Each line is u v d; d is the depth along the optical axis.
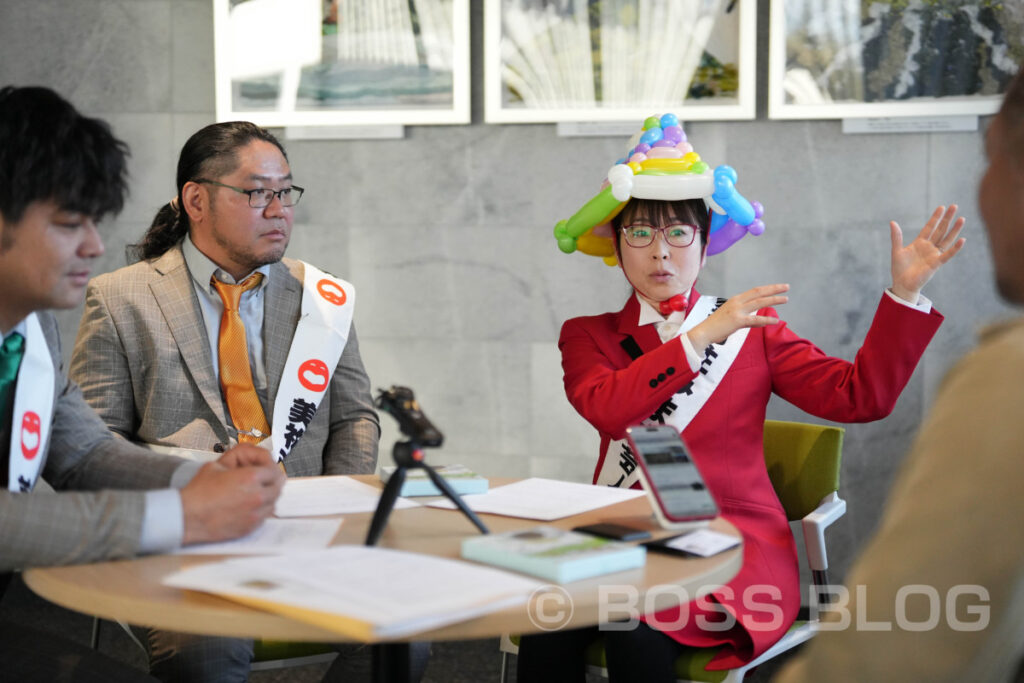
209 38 3.50
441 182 3.44
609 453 2.10
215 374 2.18
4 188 1.28
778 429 2.22
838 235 3.25
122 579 1.13
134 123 3.54
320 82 3.43
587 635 1.84
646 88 3.27
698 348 1.95
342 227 3.51
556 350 3.43
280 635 0.99
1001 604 0.68
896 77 3.14
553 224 3.39
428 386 3.52
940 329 3.23
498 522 1.44
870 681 0.72
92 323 2.16
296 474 2.23
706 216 2.20
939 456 0.71
